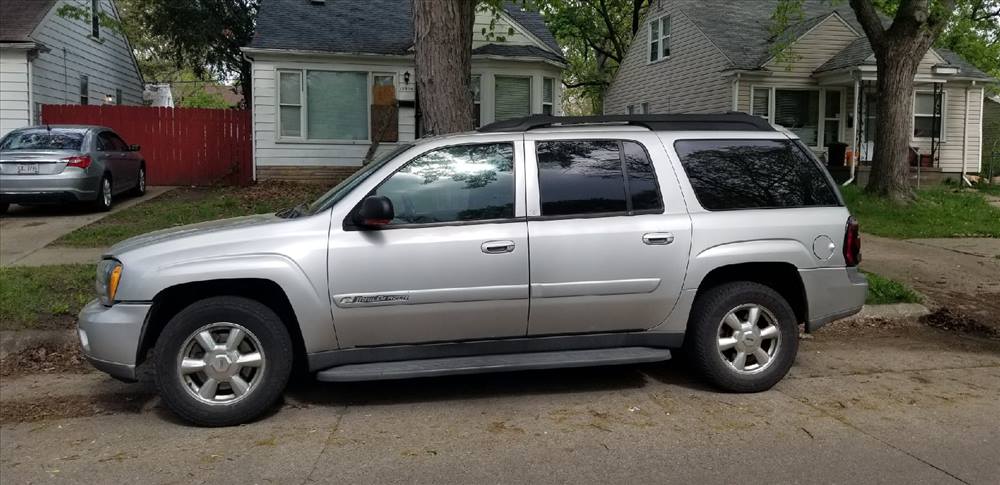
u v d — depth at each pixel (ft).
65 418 16.25
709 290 17.01
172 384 14.97
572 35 100.53
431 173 15.97
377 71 60.23
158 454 14.07
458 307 15.60
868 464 13.38
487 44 60.95
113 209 43.88
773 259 16.78
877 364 19.80
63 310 22.62
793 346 17.22
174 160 60.49
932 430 15.05
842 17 69.87
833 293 17.35
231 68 82.79
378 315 15.33
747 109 68.69
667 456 13.75
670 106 81.76
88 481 12.94
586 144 16.66
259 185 57.47
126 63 83.20
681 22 78.59
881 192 50.42
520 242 15.71
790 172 17.54
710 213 16.75
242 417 15.30
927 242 38.14
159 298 15.03
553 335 16.35
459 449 14.15
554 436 14.79
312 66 59.21
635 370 19.26
